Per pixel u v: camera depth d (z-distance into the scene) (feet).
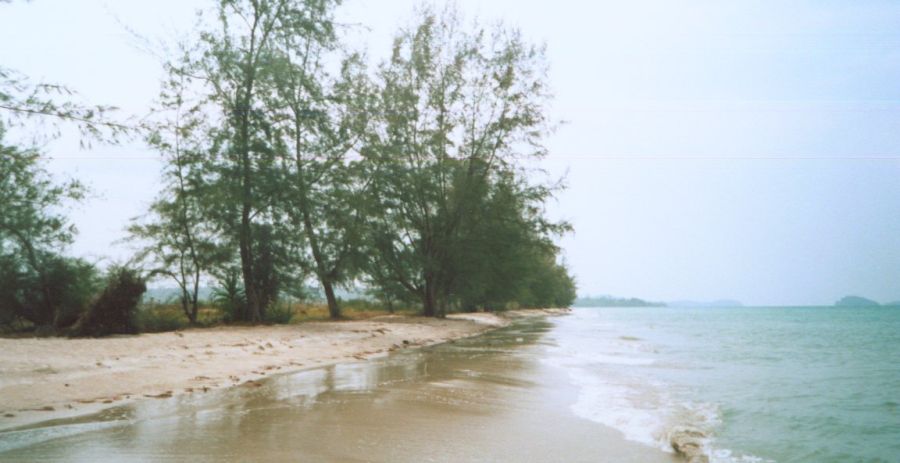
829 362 51.96
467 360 48.70
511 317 178.70
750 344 75.56
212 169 66.13
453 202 101.35
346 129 79.25
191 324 65.82
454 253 102.53
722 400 30.76
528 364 46.06
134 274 54.39
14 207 55.67
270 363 41.57
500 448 19.65
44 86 32.89
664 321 174.81
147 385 30.09
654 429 23.22
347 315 100.07
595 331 107.04
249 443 19.13
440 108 98.48
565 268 238.07
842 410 28.09
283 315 73.67
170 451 17.95
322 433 20.84
